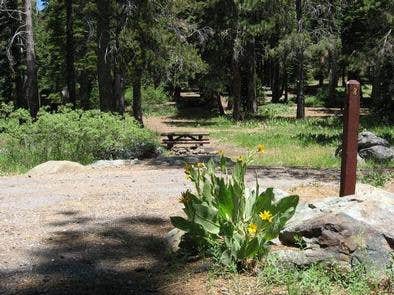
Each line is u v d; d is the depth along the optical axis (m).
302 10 35.78
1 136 14.35
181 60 28.36
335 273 4.75
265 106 45.88
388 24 26.88
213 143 24.86
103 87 21.59
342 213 5.09
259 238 4.98
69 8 30.69
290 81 59.34
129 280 5.15
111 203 8.47
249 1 33.06
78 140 14.61
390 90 32.44
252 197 5.48
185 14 35.22
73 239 6.55
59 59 43.75
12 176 11.63
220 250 5.24
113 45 25.09
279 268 4.91
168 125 36.53
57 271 5.45
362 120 32.12
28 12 23.41
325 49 35.72
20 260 5.80
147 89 47.66
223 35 35.66
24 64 32.84
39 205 8.38
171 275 5.16
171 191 9.43
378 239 4.93
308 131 28.47
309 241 5.19
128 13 25.58
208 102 46.19
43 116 14.76
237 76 37.12
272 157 16.45
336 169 13.26
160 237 6.60
